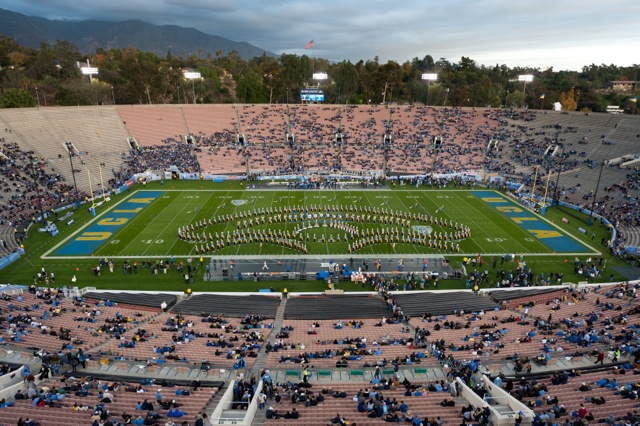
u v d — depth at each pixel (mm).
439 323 32812
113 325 31469
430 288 41500
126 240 51844
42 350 26016
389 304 36875
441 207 65250
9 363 25109
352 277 42594
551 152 75812
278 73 131250
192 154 86938
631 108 136250
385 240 52219
